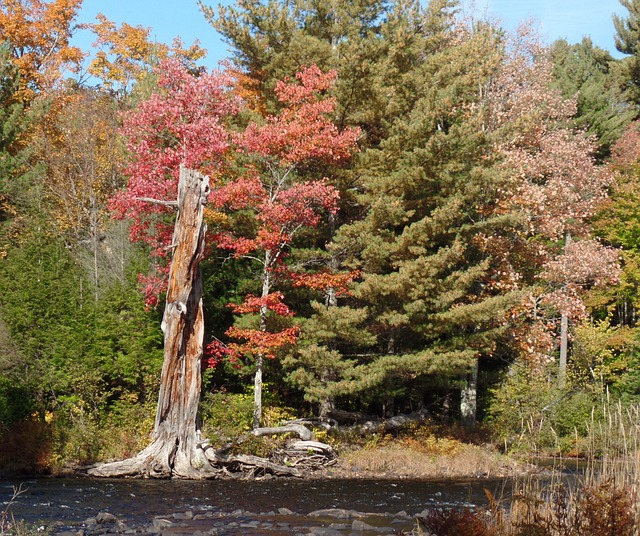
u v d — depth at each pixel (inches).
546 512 408.2
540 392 1298.0
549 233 1406.3
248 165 1155.9
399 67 1257.4
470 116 1293.1
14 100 1562.5
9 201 1403.8
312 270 1173.7
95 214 1459.2
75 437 999.6
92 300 1248.8
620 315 1795.0
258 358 1117.7
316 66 1169.4
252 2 1272.1
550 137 1558.8
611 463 434.0
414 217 1229.7
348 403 1395.2
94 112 1542.8
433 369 1133.7
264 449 1025.5
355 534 546.6
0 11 1683.1
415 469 1053.8
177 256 970.7
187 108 1149.7
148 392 1151.0
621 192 1772.9
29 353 1107.9
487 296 1304.1
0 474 924.0
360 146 1256.2
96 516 621.3
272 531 558.3
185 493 790.5
